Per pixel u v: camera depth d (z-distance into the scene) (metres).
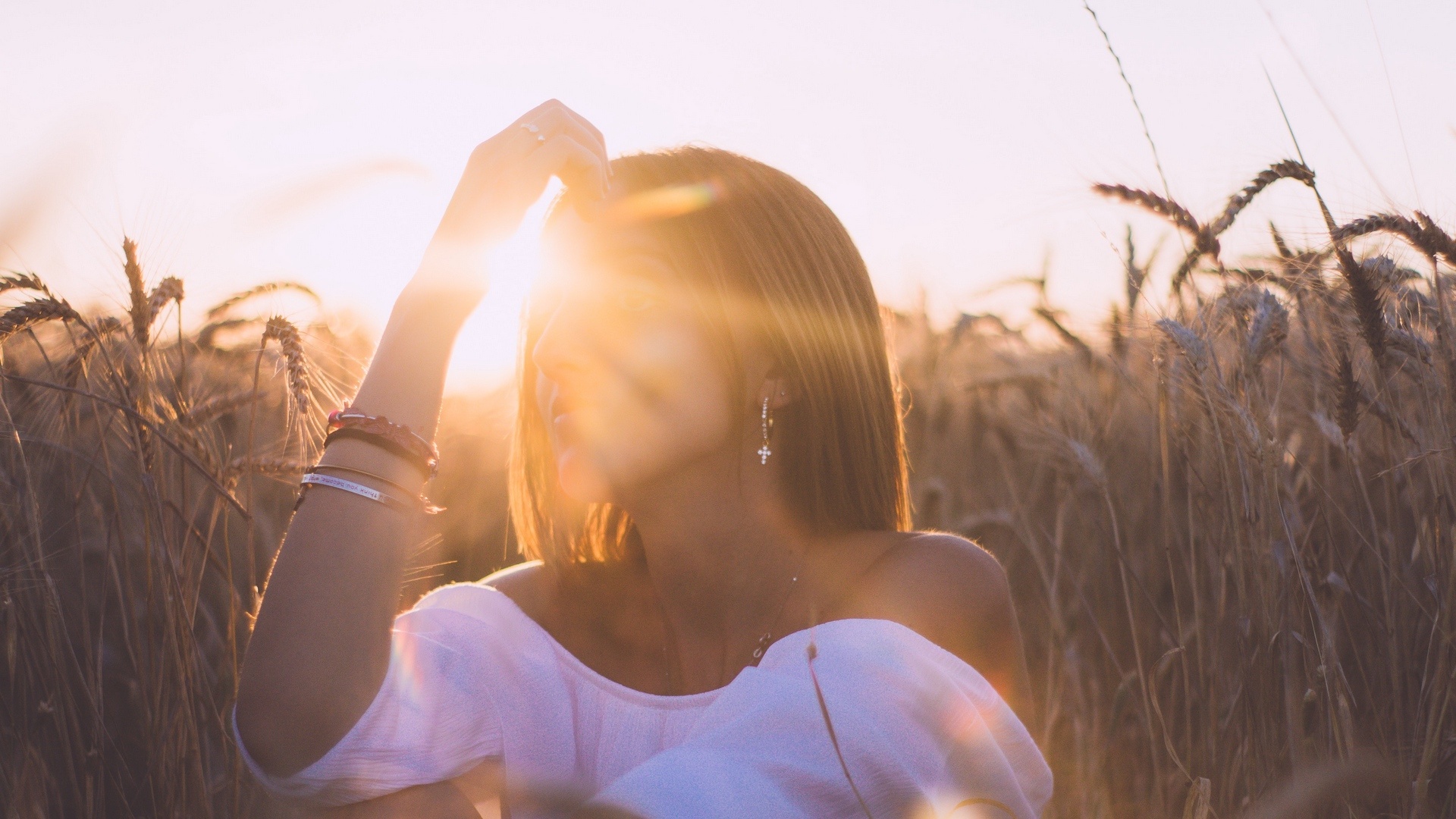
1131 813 2.69
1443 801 2.23
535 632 1.54
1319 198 2.54
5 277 2.41
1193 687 2.89
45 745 2.60
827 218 1.55
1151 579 3.21
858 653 1.25
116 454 2.98
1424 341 2.48
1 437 2.64
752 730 1.21
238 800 2.38
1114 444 3.72
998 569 1.46
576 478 1.43
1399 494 2.95
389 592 1.25
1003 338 4.76
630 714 1.46
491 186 1.43
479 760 1.41
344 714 1.20
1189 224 2.73
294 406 2.66
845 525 1.54
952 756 1.26
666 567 1.51
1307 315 2.86
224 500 2.56
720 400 1.44
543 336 1.46
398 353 1.34
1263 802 2.21
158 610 2.69
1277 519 2.50
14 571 2.51
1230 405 2.46
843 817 1.18
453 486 4.09
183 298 2.65
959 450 4.34
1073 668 3.00
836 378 1.51
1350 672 2.64
